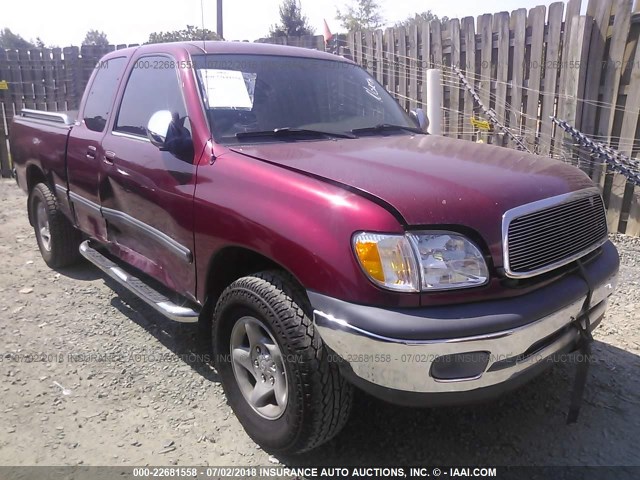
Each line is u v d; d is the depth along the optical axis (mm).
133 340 4062
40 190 5223
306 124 3539
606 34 6078
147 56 3977
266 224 2592
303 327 2502
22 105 10609
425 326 2223
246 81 3562
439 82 6547
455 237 2330
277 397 2734
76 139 4473
